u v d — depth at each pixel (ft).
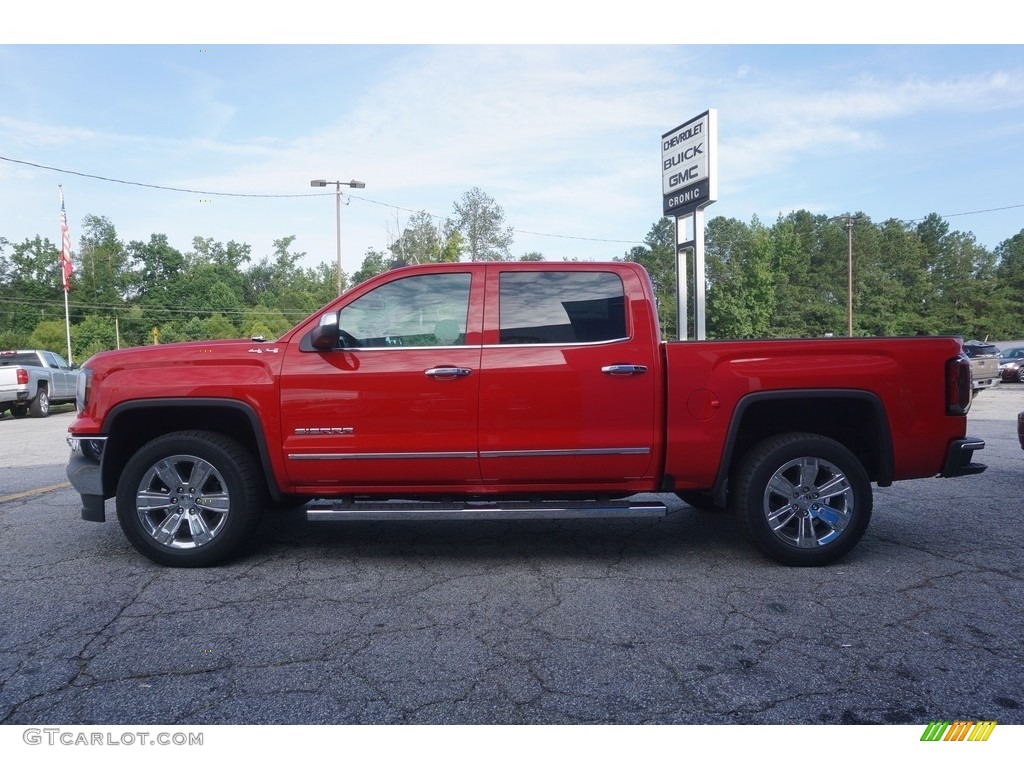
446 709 9.73
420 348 15.57
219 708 9.77
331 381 15.30
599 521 20.18
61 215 124.06
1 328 249.96
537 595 14.05
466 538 18.34
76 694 10.15
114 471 16.22
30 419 63.77
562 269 16.01
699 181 48.52
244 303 326.44
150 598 13.92
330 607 13.43
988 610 13.17
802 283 231.91
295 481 15.70
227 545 15.61
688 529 19.24
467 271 15.97
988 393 76.84
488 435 15.37
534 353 15.46
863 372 15.46
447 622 12.69
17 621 12.76
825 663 11.04
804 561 15.64
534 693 10.15
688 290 224.94
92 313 271.08
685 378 15.42
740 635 12.09
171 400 15.38
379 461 15.39
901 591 14.21
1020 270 258.16
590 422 15.44
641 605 13.48
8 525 19.69
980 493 23.56
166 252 310.24
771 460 15.47
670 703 9.88
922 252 253.65
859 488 15.53
